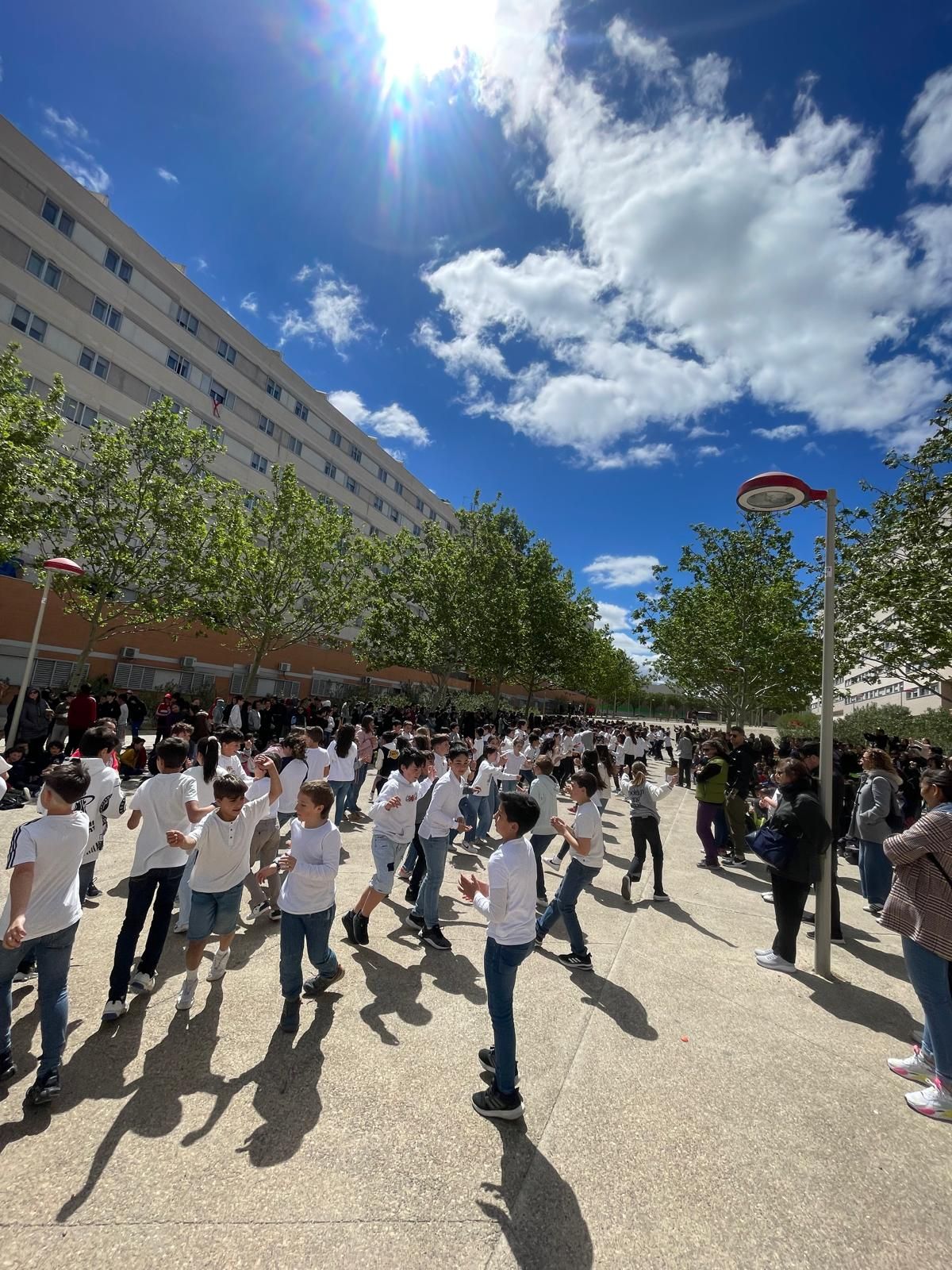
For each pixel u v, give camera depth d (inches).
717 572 813.9
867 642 562.6
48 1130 108.7
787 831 203.0
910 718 871.1
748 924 247.4
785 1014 171.9
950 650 495.5
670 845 398.9
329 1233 91.7
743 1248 94.5
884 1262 93.7
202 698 956.0
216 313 1264.8
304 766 262.1
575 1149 113.7
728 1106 129.5
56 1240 87.6
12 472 535.8
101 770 186.4
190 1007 152.0
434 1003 164.6
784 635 743.7
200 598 738.2
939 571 501.0
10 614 771.4
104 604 688.4
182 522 682.2
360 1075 130.7
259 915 209.9
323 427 1644.9
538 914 244.2
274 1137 110.7
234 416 1334.9
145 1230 90.2
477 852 334.6
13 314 897.5
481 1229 94.5
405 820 202.1
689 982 189.5
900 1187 109.3
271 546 903.1
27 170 906.1
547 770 255.1
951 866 138.4
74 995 154.5
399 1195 99.9
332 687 1428.4
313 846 153.4
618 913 251.3
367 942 200.1
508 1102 120.0
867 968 206.7
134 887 148.6
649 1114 125.2
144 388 1111.6
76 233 980.6
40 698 406.0
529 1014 163.2
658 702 3631.9
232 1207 95.1
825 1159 115.4
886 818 264.8
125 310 1068.5
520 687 2326.5
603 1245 93.4
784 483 213.0
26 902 112.7
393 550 1192.8
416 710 1102.4
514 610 1101.1
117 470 655.1
